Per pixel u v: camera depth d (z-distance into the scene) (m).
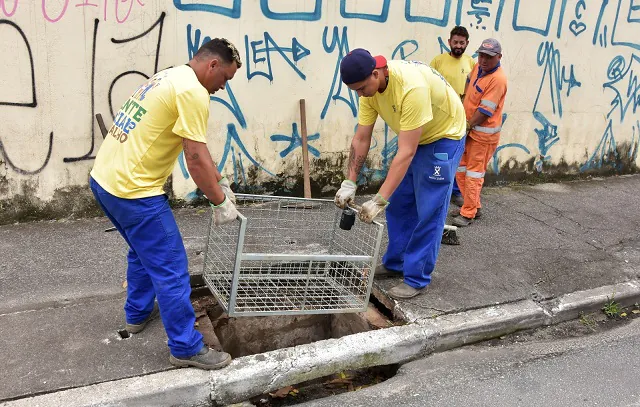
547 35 6.25
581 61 6.57
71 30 4.24
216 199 2.54
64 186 4.56
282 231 4.24
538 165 6.75
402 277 3.96
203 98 2.38
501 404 2.78
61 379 2.61
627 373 3.10
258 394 2.80
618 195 6.41
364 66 2.91
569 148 6.89
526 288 3.88
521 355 3.25
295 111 5.23
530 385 2.95
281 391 3.04
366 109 3.42
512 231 5.02
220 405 2.71
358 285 3.43
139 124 2.44
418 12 5.48
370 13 5.26
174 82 2.40
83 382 2.60
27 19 4.08
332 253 3.80
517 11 6.00
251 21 4.82
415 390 2.88
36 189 4.47
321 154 5.48
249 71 4.93
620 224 5.37
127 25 4.41
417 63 3.34
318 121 5.36
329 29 5.14
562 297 3.80
